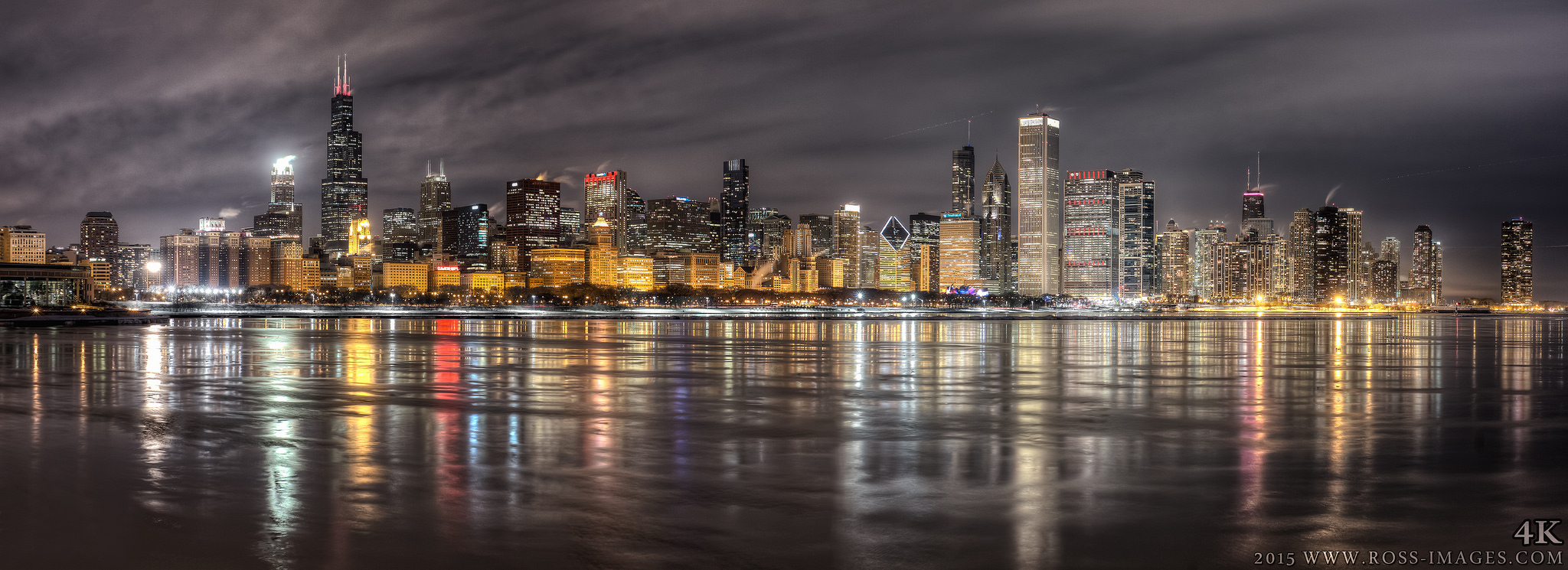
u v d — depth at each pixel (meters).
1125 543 20.44
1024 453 31.70
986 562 19.03
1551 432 38.19
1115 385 59.19
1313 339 156.12
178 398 48.34
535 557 19.17
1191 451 32.41
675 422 39.66
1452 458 31.44
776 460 30.09
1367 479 27.47
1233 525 22.02
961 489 25.64
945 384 59.16
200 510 22.88
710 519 22.19
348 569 18.44
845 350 105.69
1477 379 66.62
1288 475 27.94
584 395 50.91
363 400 47.66
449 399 48.22
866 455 31.09
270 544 20.00
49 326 186.75
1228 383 60.84
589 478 26.86
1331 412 44.50
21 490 25.06
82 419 39.75
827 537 20.70
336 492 24.81
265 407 44.38
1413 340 150.12
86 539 20.42
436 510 22.91
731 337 152.00
